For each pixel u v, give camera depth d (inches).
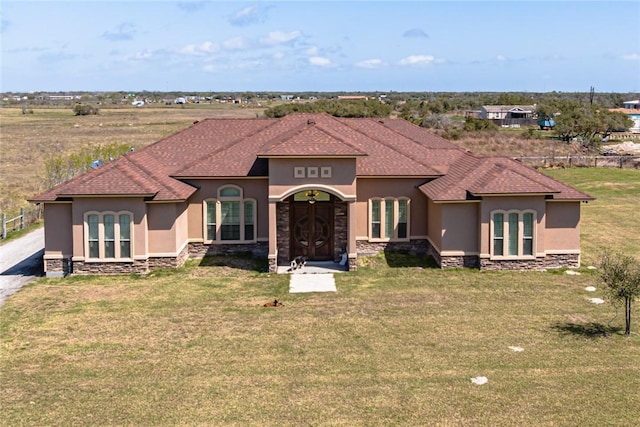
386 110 3959.2
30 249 1224.2
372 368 661.9
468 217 1053.2
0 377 643.5
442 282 987.3
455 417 556.4
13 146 3161.9
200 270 1059.9
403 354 699.4
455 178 1096.8
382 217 1143.0
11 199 1779.0
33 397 598.5
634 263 884.0
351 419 553.9
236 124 1286.9
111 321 815.7
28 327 792.9
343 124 1259.2
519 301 893.8
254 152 1174.3
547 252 1059.9
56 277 1025.5
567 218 1064.2
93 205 1019.9
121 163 1085.1
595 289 949.8
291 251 1130.0
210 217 1138.7
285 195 1040.8
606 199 1713.8
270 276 1033.5
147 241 1047.0
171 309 864.3
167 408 575.8
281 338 752.3
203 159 1160.2
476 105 6235.2
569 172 2138.3
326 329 781.9
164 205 1045.8
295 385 622.5
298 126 1206.9
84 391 611.2
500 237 1045.8
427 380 631.8
